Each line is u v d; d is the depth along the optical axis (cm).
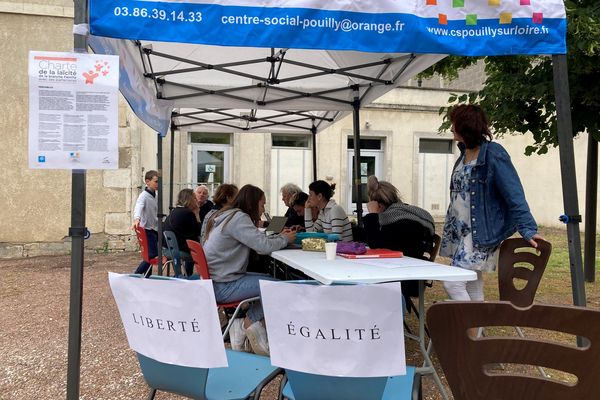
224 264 370
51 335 470
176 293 182
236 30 259
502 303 142
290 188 726
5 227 1005
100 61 230
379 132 1577
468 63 634
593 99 521
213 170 1436
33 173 1014
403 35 272
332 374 171
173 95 571
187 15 254
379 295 163
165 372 193
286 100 601
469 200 320
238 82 588
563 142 297
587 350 136
